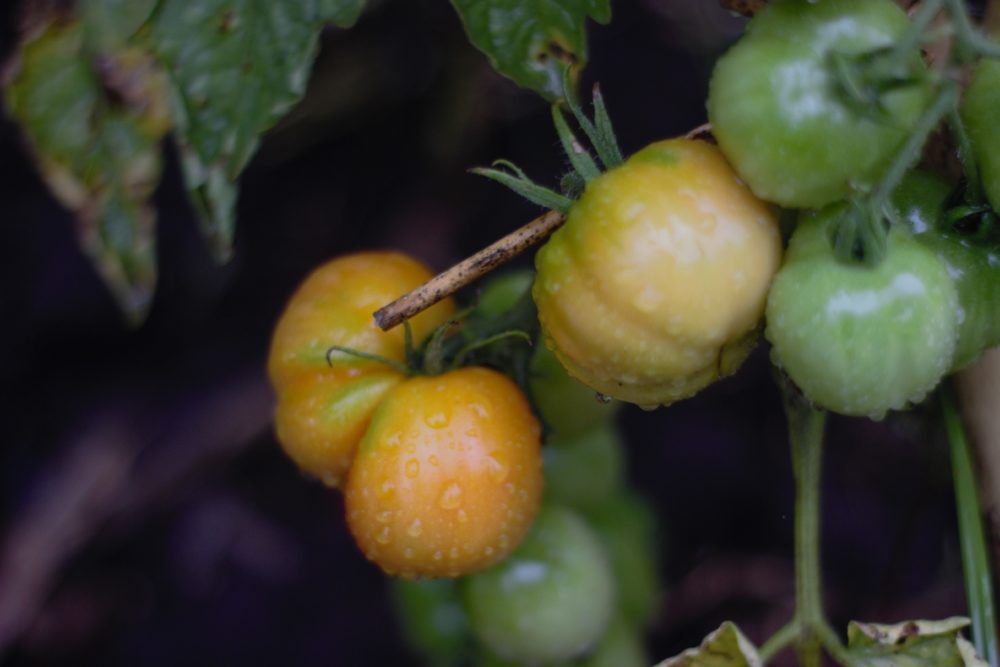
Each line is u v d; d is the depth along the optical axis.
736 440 1.20
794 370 0.62
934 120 0.60
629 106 1.08
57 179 0.67
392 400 0.67
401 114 1.10
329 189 1.14
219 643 1.16
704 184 0.62
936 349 0.61
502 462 0.67
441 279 0.66
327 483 0.70
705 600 1.20
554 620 0.74
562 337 0.63
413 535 0.66
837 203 0.62
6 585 1.10
